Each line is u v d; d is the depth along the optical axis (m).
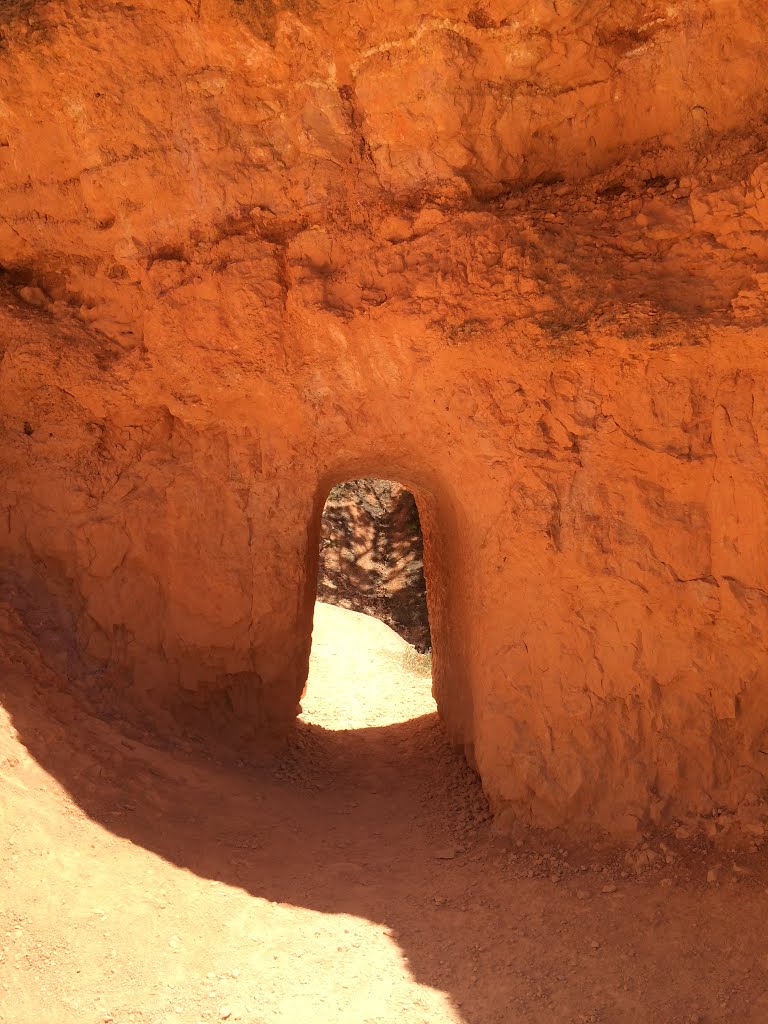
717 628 5.94
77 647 7.16
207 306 6.80
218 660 7.57
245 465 7.34
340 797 7.42
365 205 6.50
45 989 4.51
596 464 6.14
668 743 6.07
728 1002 4.60
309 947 5.16
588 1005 4.68
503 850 6.24
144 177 6.69
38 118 6.66
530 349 6.11
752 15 5.59
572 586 6.25
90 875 5.22
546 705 6.32
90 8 6.17
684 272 5.88
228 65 6.29
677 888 5.51
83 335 7.17
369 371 6.74
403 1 5.78
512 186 6.43
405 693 11.58
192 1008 4.60
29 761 5.82
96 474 7.38
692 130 5.99
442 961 5.11
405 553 19.56
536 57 5.95
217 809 6.41
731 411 5.81
